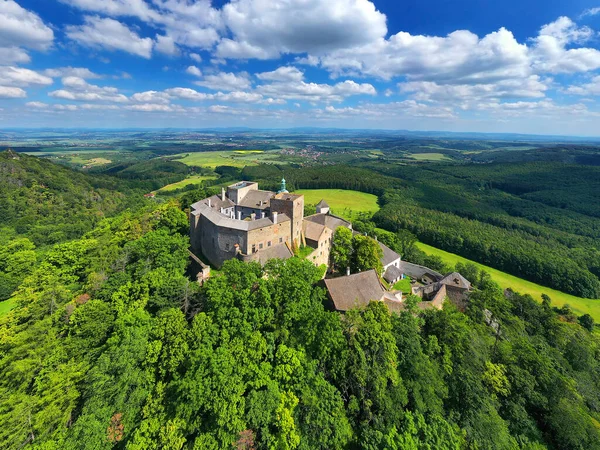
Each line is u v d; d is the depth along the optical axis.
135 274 62.84
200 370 37.47
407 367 44.22
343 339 42.94
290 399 38.69
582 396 57.44
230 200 97.62
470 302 66.88
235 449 35.69
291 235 76.81
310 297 48.84
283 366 40.00
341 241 79.44
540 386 51.66
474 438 42.22
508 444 43.78
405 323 47.81
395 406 40.97
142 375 40.34
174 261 66.56
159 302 51.53
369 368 41.72
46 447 35.78
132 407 39.06
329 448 38.75
